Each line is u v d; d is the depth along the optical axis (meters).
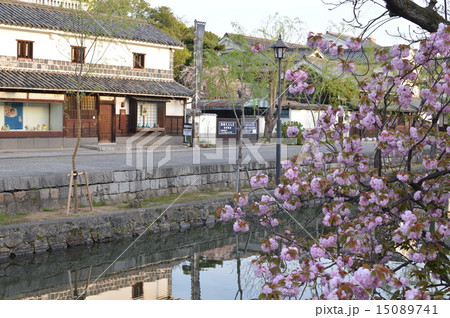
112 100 25.36
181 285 9.34
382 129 5.43
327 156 5.86
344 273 4.27
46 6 24.44
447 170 5.00
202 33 26.50
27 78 21.77
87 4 15.18
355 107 26.67
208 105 34.75
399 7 4.75
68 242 11.37
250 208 6.14
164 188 15.84
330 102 25.52
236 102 31.30
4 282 9.36
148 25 28.83
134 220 12.87
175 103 27.80
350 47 5.61
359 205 5.26
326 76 22.78
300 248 5.70
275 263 5.28
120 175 14.49
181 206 14.17
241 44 26.17
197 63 26.66
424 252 4.73
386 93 5.40
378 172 5.47
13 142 21.89
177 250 12.07
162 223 13.48
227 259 11.38
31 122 22.73
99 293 8.83
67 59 23.83
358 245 4.82
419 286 4.53
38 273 9.96
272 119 31.19
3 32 21.81
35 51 22.81
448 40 4.65
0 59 21.75
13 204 11.96
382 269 3.68
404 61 5.32
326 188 5.43
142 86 25.75
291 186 5.66
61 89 21.84
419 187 5.29
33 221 11.31
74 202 12.88
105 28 16.39
